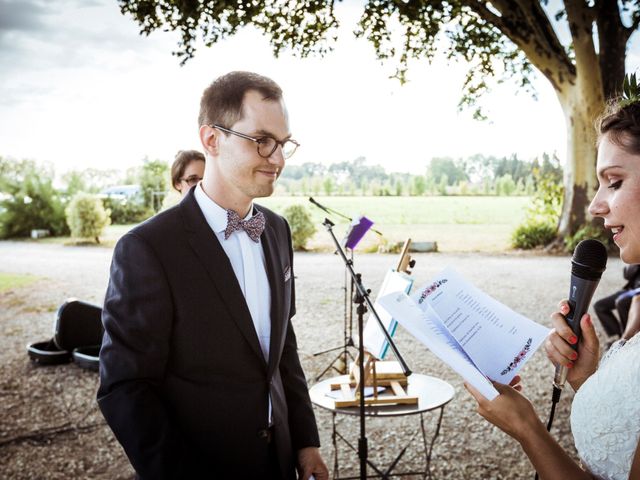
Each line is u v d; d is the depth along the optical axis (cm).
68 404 478
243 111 169
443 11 1126
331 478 355
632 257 110
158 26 1066
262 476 173
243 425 170
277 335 184
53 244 1806
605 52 1238
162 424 154
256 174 173
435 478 353
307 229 1530
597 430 113
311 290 970
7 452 395
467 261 1282
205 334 166
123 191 2342
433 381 327
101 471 371
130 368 156
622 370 111
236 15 1046
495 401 125
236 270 182
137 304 159
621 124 109
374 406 295
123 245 165
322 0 1098
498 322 144
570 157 1330
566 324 139
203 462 162
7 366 581
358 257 1394
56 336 585
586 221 1335
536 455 119
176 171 336
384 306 135
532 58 1255
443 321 146
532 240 1463
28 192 2031
